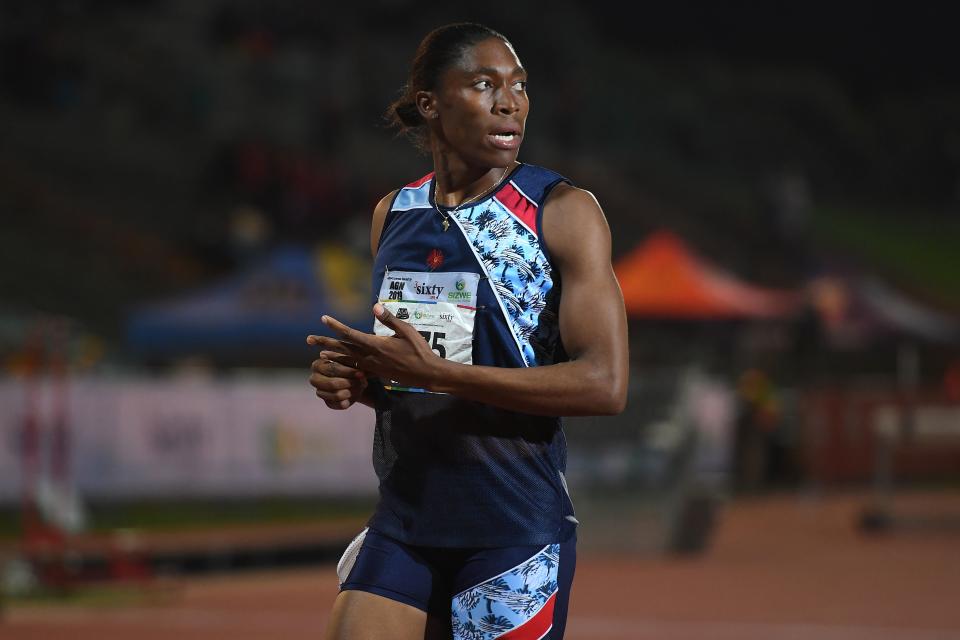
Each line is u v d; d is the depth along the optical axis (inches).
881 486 1098.1
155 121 2098.9
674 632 594.6
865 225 2928.2
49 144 1905.8
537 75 2928.2
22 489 946.1
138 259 1696.6
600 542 928.3
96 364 1263.5
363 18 2807.6
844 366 2057.1
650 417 948.0
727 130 3149.6
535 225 225.1
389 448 234.1
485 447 225.9
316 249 1272.1
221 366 1441.9
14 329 1352.1
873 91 3708.2
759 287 2331.4
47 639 572.7
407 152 2362.2
